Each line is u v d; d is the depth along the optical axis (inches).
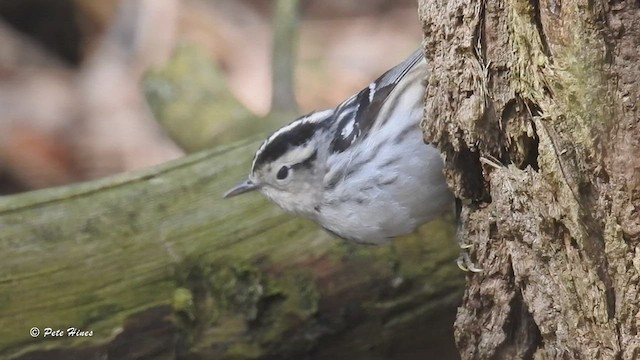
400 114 288.8
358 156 296.5
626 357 205.5
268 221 325.4
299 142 311.3
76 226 318.7
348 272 319.3
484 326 246.1
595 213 207.9
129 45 617.3
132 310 308.8
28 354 299.3
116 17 625.0
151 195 330.6
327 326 318.0
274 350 315.9
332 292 317.7
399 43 653.9
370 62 640.4
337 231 310.8
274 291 315.3
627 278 203.9
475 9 227.9
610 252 205.5
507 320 240.2
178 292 312.8
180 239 321.1
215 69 480.7
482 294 245.0
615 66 202.5
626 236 203.3
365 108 299.0
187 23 634.2
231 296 314.8
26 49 619.8
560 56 207.8
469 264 250.8
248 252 319.3
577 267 212.2
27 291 304.8
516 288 237.6
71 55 625.9
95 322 305.4
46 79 605.0
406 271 321.7
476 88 231.1
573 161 207.9
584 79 204.5
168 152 573.6
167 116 460.8
